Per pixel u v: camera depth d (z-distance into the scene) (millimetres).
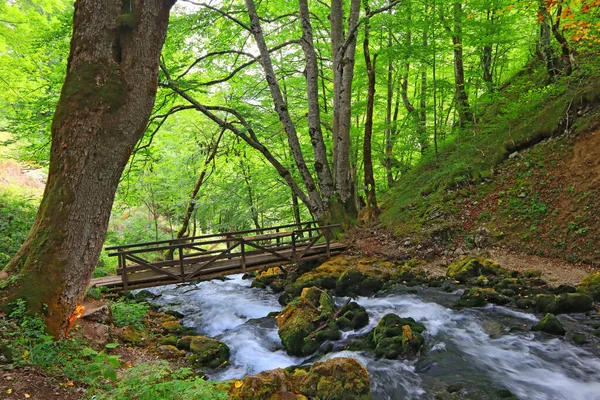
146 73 5449
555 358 5941
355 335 7164
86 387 4340
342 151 14078
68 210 5234
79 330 5980
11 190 16234
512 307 7945
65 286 5234
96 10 5234
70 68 5359
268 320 8648
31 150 11461
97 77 5230
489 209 11664
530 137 12164
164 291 12164
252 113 14586
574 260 9125
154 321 8453
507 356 6137
